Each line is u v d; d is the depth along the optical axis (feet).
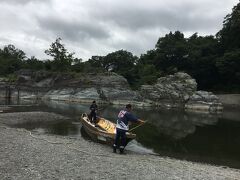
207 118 165.27
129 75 345.51
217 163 67.26
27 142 61.26
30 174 39.19
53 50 314.76
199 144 88.99
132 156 61.87
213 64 336.08
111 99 246.47
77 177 40.04
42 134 83.92
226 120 158.30
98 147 67.97
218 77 341.00
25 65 371.76
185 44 368.48
